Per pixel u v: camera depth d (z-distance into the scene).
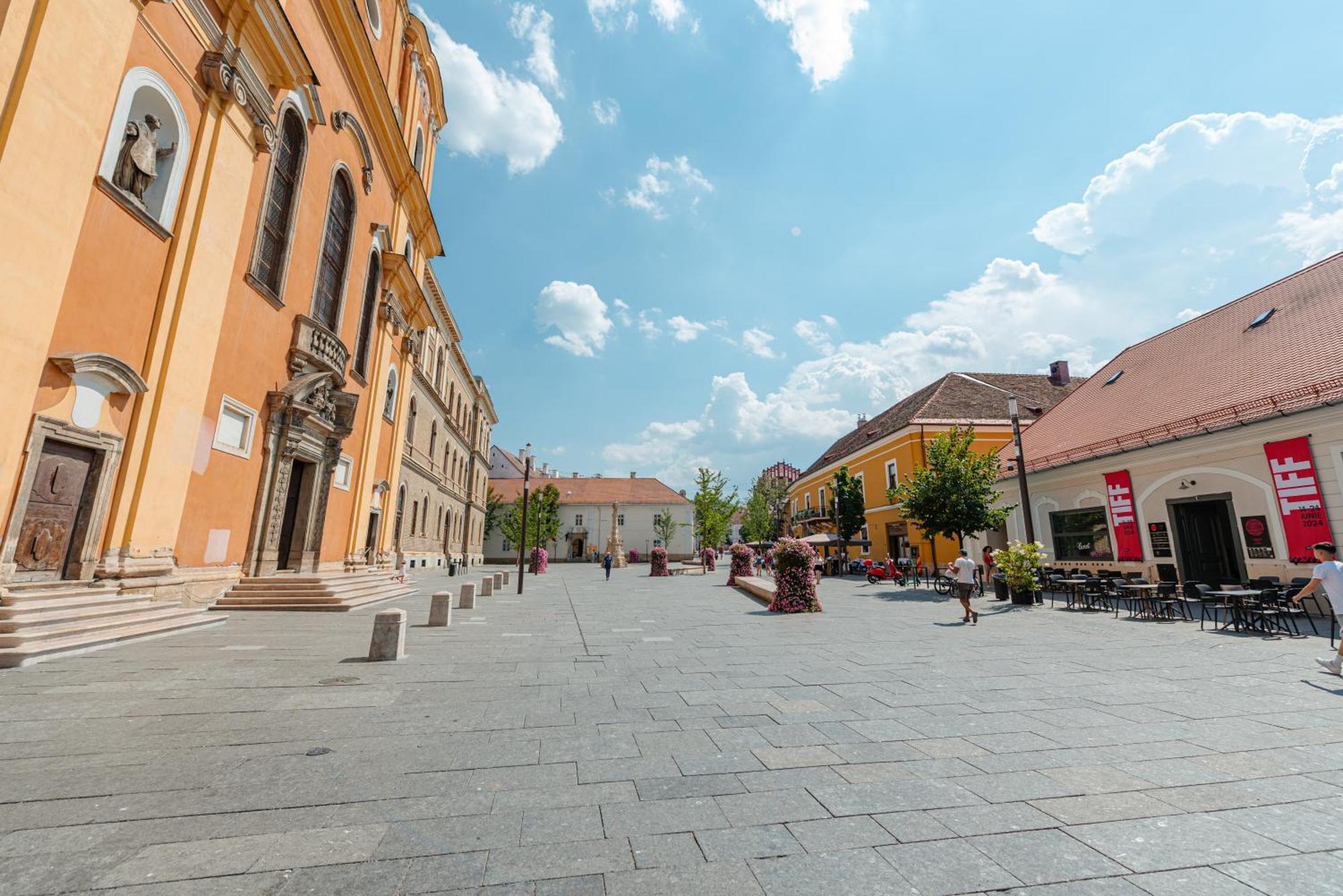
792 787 3.48
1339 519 10.88
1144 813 3.14
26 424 7.74
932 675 6.58
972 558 24.47
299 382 14.88
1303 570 11.36
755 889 2.41
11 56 7.44
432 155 28.66
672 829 2.94
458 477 42.56
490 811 3.14
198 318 11.09
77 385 8.64
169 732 4.43
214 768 3.72
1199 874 2.53
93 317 8.93
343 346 17.59
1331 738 4.39
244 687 5.87
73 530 8.81
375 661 7.25
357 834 2.86
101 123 8.71
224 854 2.66
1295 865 2.60
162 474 10.34
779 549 13.41
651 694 5.69
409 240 26.06
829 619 11.77
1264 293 16.59
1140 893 2.39
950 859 2.66
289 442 14.88
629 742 4.28
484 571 38.81
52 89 7.89
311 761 3.86
